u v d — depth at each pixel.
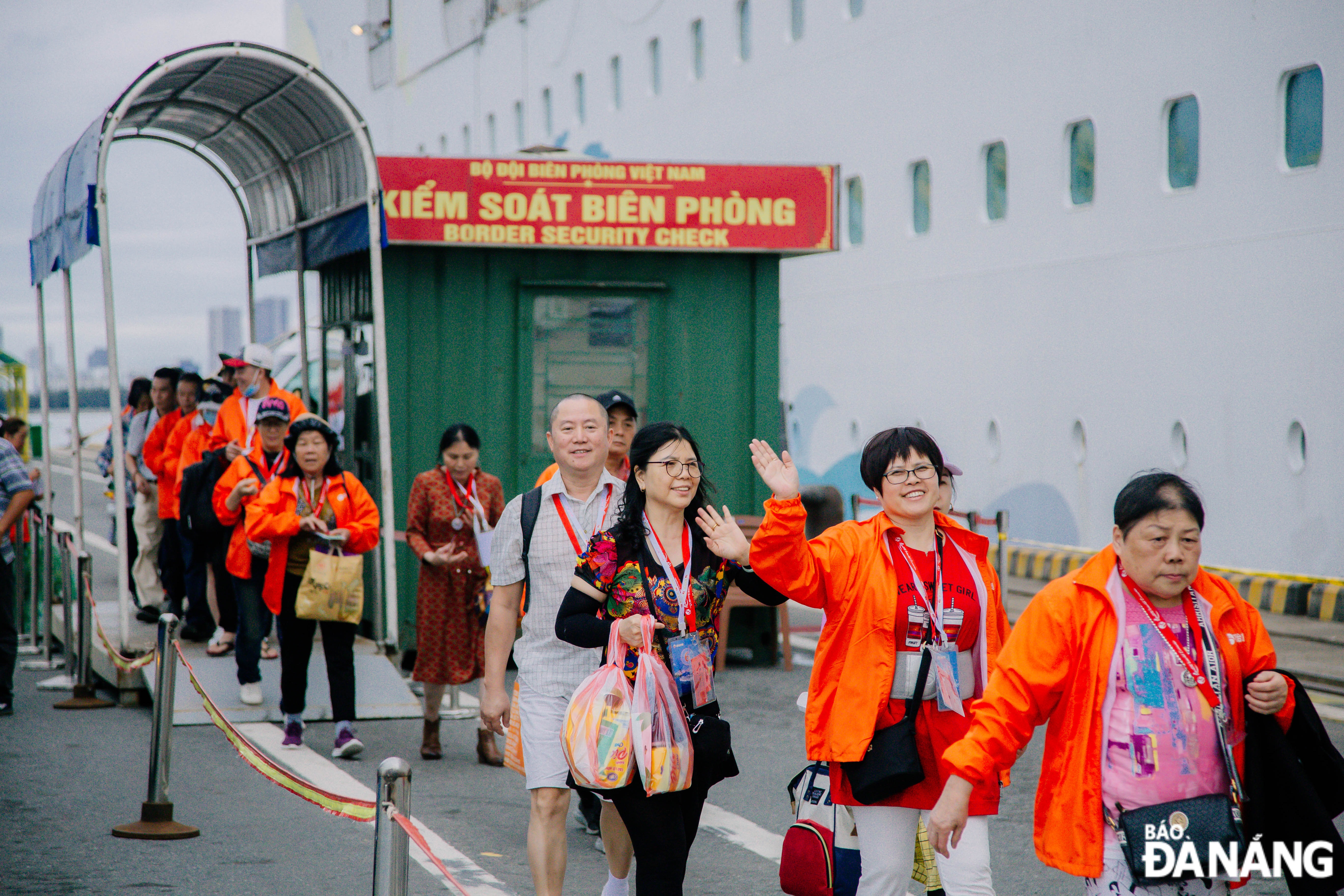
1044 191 17.27
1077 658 3.39
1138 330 15.91
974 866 3.89
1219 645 3.37
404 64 39.62
